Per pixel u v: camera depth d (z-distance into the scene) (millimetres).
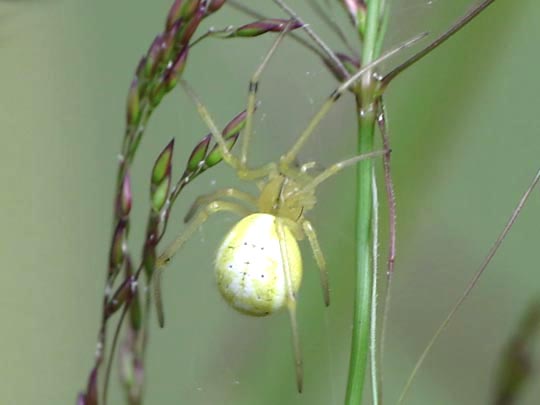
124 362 57
